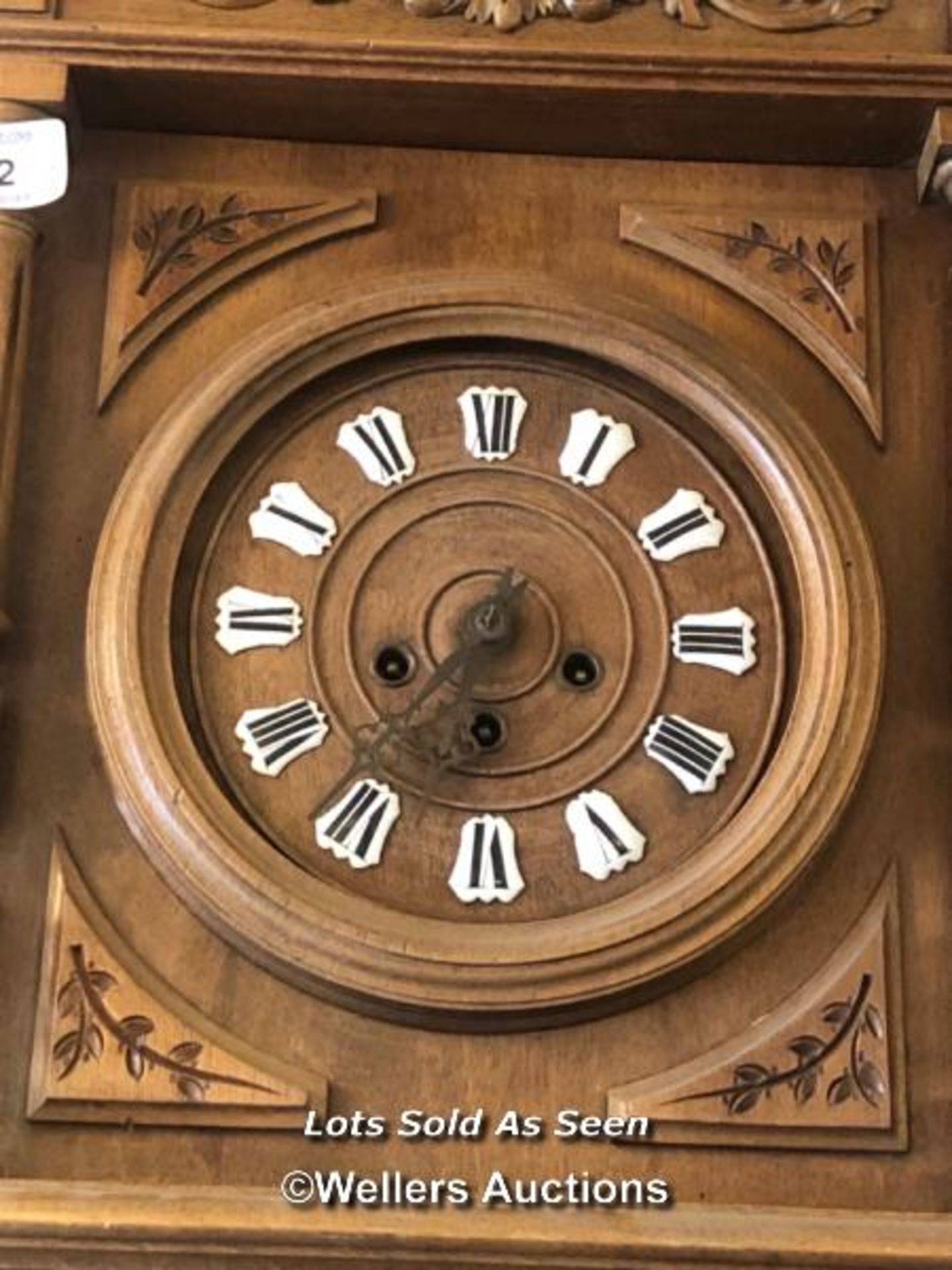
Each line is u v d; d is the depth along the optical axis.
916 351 2.62
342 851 2.42
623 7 2.62
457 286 2.56
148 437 2.52
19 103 2.55
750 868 2.38
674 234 2.63
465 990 2.33
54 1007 2.34
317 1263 2.23
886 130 2.63
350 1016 2.37
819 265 2.63
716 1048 2.37
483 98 2.59
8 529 2.47
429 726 2.46
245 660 2.48
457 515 2.54
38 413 2.54
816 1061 2.36
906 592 2.53
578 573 2.53
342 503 2.54
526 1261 2.23
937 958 2.41
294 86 2.58
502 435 2.57
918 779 2.47
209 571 2.51
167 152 2.65
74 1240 2.21
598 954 2.35
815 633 2.47
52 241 2.60
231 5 2.60
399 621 2.51
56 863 2.39
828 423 2.58
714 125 2.62
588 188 2.66
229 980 2.37
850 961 2.39
